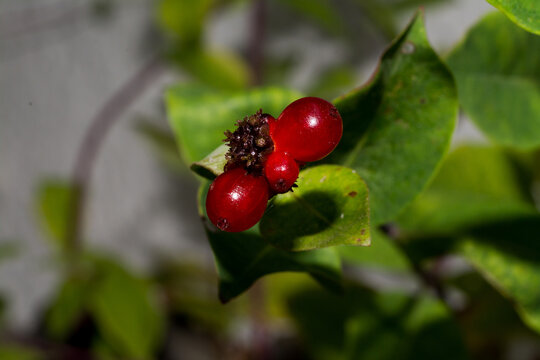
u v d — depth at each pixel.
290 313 0.27
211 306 0.33
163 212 0.47
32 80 0.49
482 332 0.24
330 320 0.26
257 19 0.35
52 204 0.36
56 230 0.36
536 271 0.19
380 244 0.21
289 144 0.14
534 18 0.14
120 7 0.44
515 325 0.24
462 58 0.18
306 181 0.15
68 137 0.48
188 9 0.32
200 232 0.46
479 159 0.24
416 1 0.32
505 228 0.19
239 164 0.14
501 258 0.19
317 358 0.25
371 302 0.21
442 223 0.20
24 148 0.50
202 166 0.14
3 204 0.51
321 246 0.14
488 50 0.18
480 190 0.23
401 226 0.20
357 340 0.21
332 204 0.15
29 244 0.51
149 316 0.31
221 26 0.41
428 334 0.20
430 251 0.20
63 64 0.47
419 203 0.20
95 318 0.37
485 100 0.18
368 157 0.17
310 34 0.39
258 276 0.16
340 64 0.39
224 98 0.18
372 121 0.16
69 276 0.33
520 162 0.24
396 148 0.17
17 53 0.48
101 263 0.32
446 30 0.36
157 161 0.46
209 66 0.34
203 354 0.39
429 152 0.16
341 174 0.15
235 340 0.39
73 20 0.46
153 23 0.44
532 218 0.19
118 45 0.45
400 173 0.17
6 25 0.48
